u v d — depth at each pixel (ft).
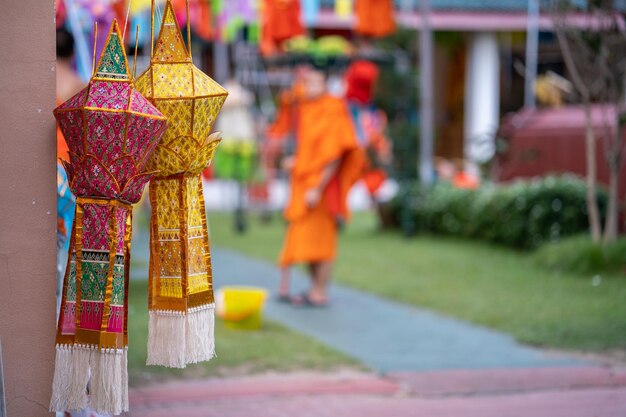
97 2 25.98
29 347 12.82
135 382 22.21
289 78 58.95
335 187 33.27
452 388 22.36
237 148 52.75
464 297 34.12
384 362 25.02
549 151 50.14
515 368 24.39
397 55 55.52
